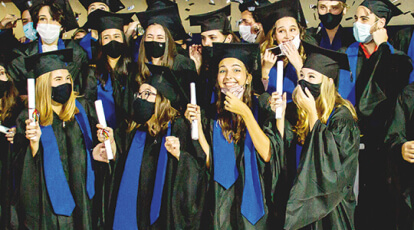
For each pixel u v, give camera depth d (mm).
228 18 5090
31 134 4676
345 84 4621
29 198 4840
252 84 4672
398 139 4391
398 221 4340
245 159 4562
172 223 4590
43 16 5125
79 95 5117
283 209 4508
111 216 4805
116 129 4984
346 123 4340
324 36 4801
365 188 4574
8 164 5184
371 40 4625
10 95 5285
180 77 4879
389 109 4516
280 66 4352
